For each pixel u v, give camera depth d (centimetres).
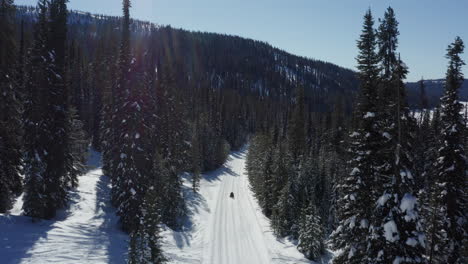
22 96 2869
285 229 4166
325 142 7606
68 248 2350
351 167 1889
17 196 3388
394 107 1430
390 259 1403
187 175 6644
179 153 6066
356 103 1936
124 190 3123
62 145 3056
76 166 4069
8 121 2766
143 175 3216
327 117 8462
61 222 2852
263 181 5575
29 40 4459
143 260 2081
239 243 3741
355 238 1786
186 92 12194
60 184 3130
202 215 4675
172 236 3469
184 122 6756
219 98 14475
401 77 1351
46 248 2272
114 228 3075
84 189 3944
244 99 18100
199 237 3750
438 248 2230
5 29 2662
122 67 3319
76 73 6688
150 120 3656
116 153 3316
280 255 3428
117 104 3325
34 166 2766
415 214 1280
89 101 7062
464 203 2239
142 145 3262
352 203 1820
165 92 5631
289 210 4259
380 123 1697
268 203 5206
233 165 9956
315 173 4972
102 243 2595
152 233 2208
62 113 3064
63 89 3111
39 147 2823
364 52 1833
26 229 2508
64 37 3114
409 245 1355
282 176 5084
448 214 2206
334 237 2033
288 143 6856
